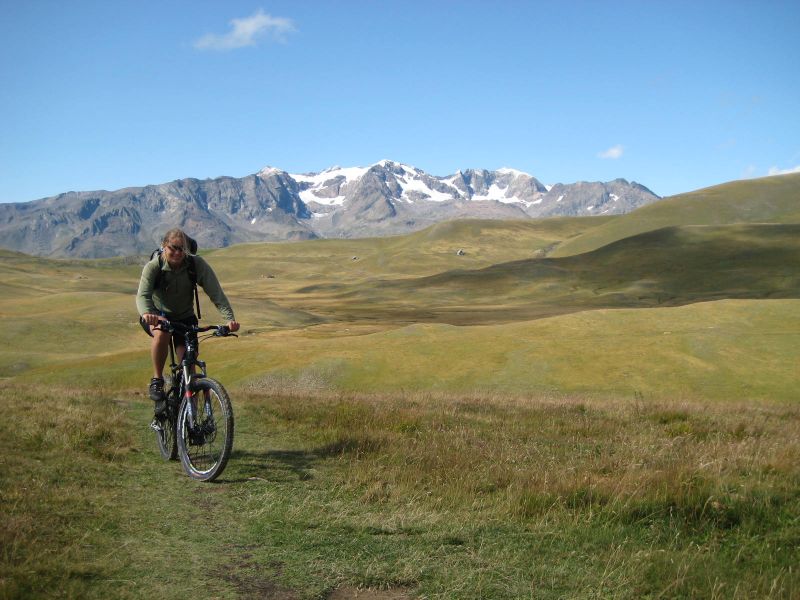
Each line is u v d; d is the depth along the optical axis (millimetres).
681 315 70562
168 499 6625
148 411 12906
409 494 7098
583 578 4969
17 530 5117
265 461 8508
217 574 4828
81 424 9844
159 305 7848
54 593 4246
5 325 101312
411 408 15250
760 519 6340
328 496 6973
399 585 4797
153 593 4434
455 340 64500
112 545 5230
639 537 5965
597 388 50344
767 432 12320
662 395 46531
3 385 19422
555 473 7828
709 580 4824
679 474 7332
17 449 8047
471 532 5973
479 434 11453
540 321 71250
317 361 59000
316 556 5234
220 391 7273
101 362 72625
